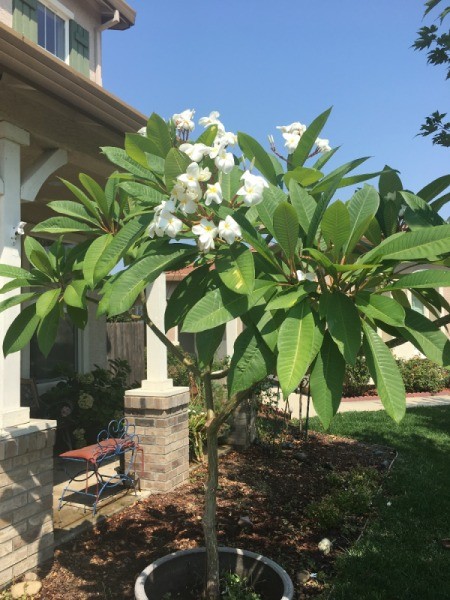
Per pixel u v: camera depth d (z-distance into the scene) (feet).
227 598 9.02
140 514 15.71
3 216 12.60
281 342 5.68
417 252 6.02
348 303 5.98
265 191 7.14
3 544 11.62
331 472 20.72
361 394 42.96
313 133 7.73
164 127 6.74
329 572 12.69
